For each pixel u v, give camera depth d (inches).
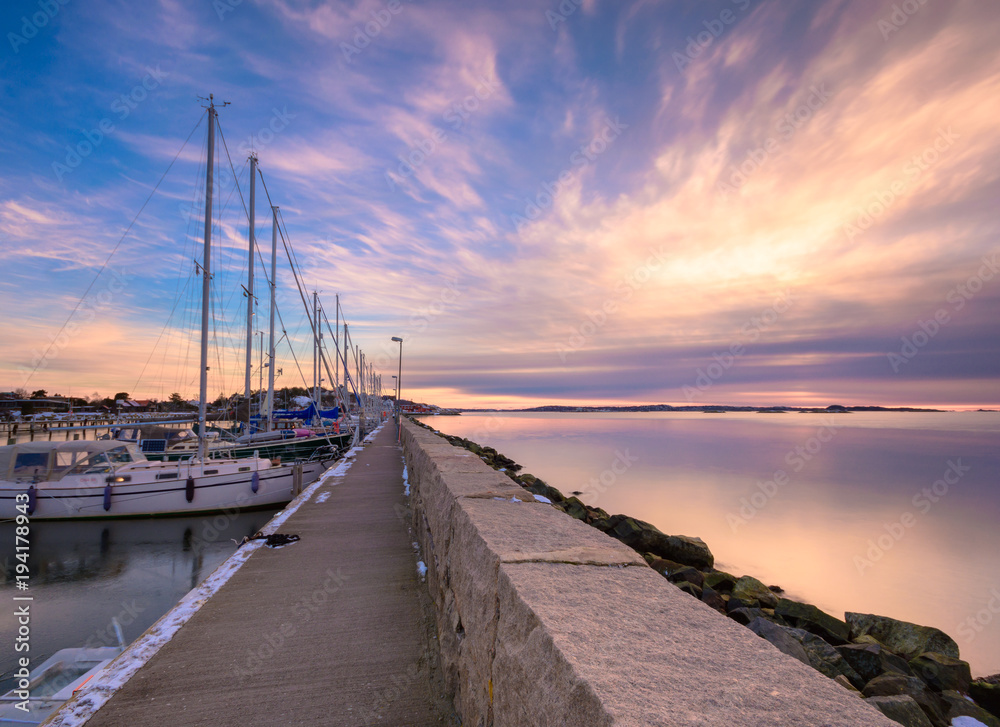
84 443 603.5
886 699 193.2
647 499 896.9
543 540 89.0
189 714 111.9
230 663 135.8
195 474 606.5
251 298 939.3
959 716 219.6
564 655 46.8
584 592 64.2
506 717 62.6
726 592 393.4
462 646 101.0
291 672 131.3
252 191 935.0
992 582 474.0
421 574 211.6
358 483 475.2
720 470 1318.9
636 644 49.4
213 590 192.2
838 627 303.1
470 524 103.7
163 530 556.4
